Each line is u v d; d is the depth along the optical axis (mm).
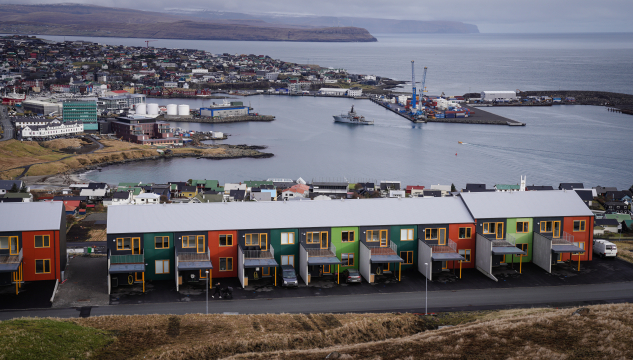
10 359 49812
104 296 70125
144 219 76562
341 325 61844
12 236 72750
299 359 52969
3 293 69938
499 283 76375
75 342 54656
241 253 74500
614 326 56625
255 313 65688
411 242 80750
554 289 74375
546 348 53094
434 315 65500
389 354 53812
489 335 56812
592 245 86125
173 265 76000
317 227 78062
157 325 60188
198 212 78562
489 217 82062
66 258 81875
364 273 77375
